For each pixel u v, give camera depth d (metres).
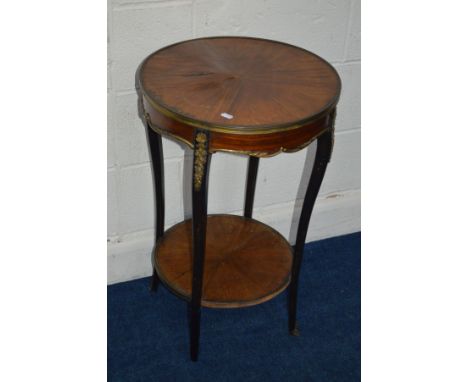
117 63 1.47
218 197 1.84
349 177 1.99
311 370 1.58
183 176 1.73
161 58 1.38
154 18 1.44
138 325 1.69
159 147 1.51
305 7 1.59
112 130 1.57
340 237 2.08
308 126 1.22
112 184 1.66
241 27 1.56
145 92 1.24
